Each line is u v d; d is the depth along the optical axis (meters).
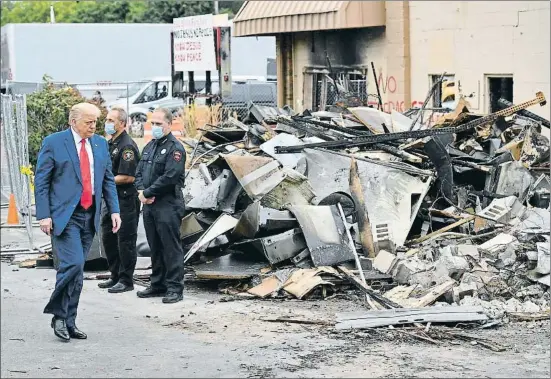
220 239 12.49
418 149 13.86
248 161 12.53
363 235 11.94
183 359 8.62
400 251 11.91
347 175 12.88
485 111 20.14
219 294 11.58
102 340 9.44
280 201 12.28
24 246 15.81
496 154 14.49
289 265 11.82
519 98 19.09
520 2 18.91
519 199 13.41
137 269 13.14
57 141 9.39
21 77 34.72
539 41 18.52
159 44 36.00
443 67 21.22
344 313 10.02
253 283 11.61
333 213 11.94
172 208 11.16
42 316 10.64
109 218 11.93
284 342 9.11
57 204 9.37
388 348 8.79
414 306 10.16
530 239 10.89
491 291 10.35
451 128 13.77
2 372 8.30
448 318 9.54
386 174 12.70
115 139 11.78
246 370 8.19
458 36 20.69
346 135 14.80
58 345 9.26
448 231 12.54
